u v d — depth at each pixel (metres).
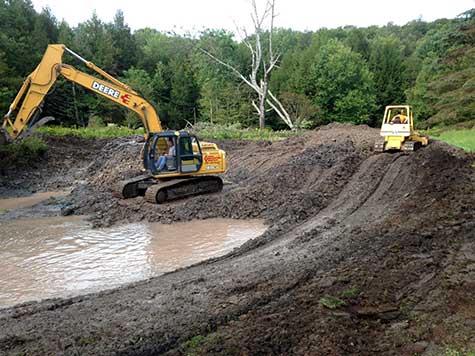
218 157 15.48
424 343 5.11
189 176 15.15
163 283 7.83
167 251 10.29
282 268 7.79
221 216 13.18
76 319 6.29
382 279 6.78
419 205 11.23
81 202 14.70
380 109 55.62
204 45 43.94
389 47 59.00
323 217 11.67
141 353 5.21
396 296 6.26
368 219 10.86
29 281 8.62
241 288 6.95
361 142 20.72
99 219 13.01
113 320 6.14
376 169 15.56
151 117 16.30
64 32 49.03
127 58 55.44
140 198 14.69
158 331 5.66
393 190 13.42
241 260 8.83
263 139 27.09
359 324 5.55
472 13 19.20
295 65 51.41
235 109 42.91
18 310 6.97
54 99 39.28
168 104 49.88
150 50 66.00
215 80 44.22
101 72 15.96
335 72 47.41
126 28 58.50
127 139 25.47
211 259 9.35
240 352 5.02
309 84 48.50
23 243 10.98
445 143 20.22
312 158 16.75
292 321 5.64
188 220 12.85
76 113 41.09
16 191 18.06
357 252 8.23
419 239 8.48
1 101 30.48
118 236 11.50
